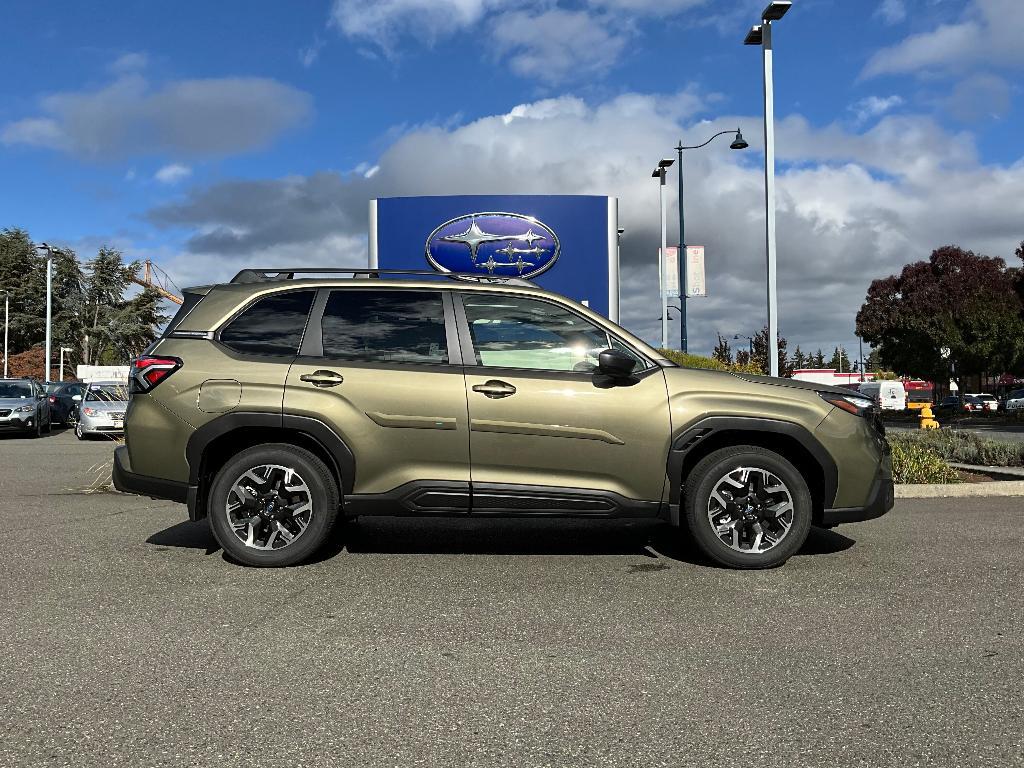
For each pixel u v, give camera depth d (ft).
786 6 52.06
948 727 9.92
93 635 13.28
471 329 18.22
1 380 77.41
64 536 21.24
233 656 12.37
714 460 17.70
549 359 18.12
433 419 17.56
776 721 10.10
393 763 9.02
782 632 13.57
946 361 143.54
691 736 9.68
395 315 18.37
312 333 18.24
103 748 9.33
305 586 16.33
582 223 68.85
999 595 15.78
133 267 254.68
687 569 17.83
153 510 25.70
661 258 95.66
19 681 11.32
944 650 12.68
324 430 17.53
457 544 20.35
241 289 18.72
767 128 53.62
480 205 68.90
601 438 17.60
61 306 255.29
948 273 146.20
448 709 10.46
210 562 18.30
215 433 17.63
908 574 17.39
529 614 14.56
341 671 11.78
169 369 17.98
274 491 17.90
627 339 18.34
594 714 10.31
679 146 91.56
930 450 35.86
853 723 10.03
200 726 9.91
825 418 17.92
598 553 19.42
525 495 17.56
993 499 28.45
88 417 68.18
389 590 16.06
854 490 17.99
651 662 12.18
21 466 42.14
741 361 72.49
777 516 17.76
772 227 53.36
